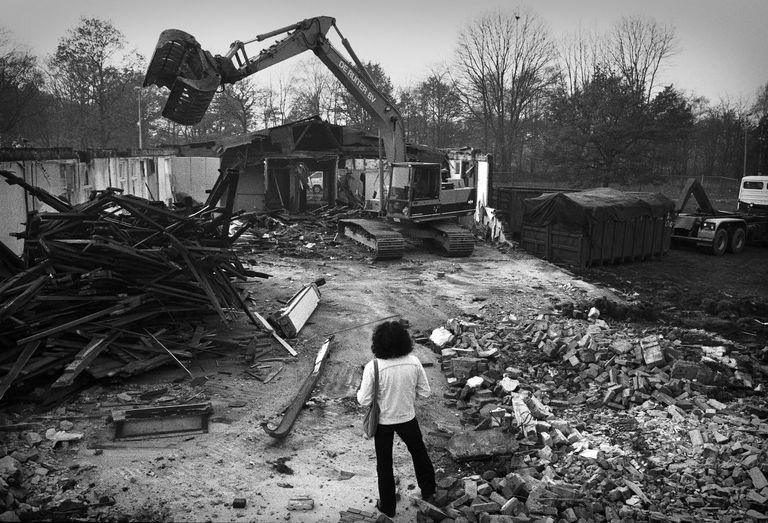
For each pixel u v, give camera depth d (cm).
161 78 1641
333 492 562
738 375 902
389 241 1789
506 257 1961
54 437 618
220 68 1658
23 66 3541
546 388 842
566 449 673
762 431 701
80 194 1532
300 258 1838
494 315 1223
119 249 828
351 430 701
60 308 790
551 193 1953
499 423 725
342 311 1202
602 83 4403
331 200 2914
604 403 802
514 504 532
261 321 990
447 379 876
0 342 727
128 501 522
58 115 4381
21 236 859
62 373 738
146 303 859
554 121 4584
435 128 6019
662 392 824
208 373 825
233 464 602
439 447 673
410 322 1150
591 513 530
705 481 595
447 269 1736
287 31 1820
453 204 1991
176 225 976
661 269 1925
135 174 1967
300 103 5919
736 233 2234
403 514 527
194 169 2439
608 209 1845
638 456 655
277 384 812
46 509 498
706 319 1305
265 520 507
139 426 659
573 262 1862
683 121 4266
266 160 2728
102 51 4166
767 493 561
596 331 1060
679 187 5094
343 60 1920
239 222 2217
